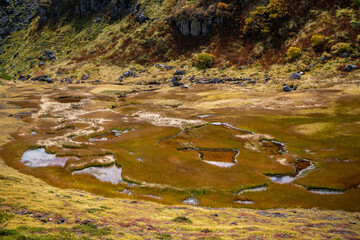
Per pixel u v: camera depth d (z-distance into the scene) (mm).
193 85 102000
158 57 130375
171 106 80750
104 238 14625
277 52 103562
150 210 24594
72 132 57531
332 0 103312
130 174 37938
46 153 46125
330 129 49531
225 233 16500
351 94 65500
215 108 73188
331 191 31750
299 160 40781
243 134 53531
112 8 162500
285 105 67375
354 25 91750
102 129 59219
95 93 98875
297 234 16312
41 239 13203
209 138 52500
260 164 39844
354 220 23219
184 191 33500
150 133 55812
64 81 124812
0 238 12648
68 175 38125
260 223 20828
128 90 103188
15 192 23297
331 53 88812
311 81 80688
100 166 40969
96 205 23750
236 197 31750
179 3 143125
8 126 60750
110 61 135750
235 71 105375
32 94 99938
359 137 44344
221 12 124938
